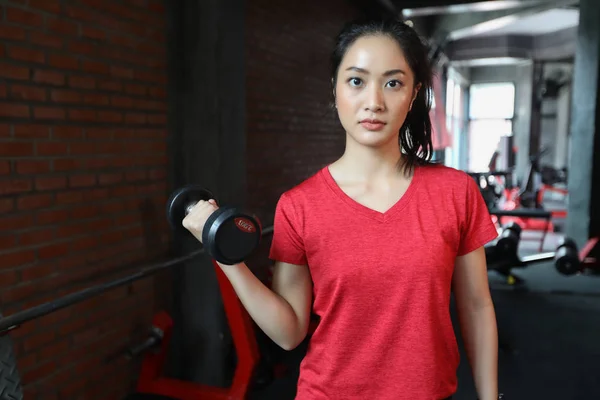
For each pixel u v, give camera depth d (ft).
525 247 17.37
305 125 12.54
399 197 2.35
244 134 7.88
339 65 2.38
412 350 2.25
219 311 7.40
